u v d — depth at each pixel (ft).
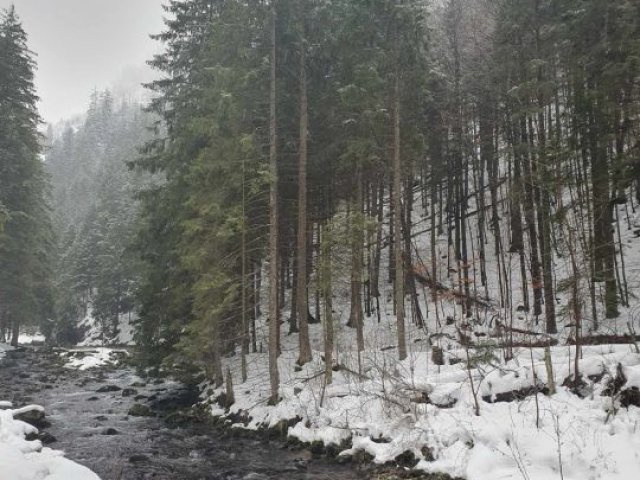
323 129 73.36
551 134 60.23
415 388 45.27
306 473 40.27
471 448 35.86
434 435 38.42
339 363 61.98
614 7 58.08
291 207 75.41
